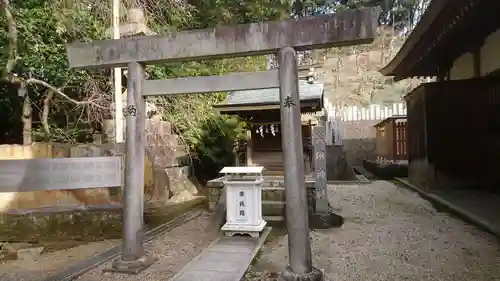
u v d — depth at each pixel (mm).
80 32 8438
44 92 9805
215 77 4227
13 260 4707
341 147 13891
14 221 6789
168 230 6328
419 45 8734
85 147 8242
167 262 4527
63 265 4477
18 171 6102
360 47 28484
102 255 4711
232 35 4051
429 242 5055
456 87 8992
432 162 9172
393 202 8500
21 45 7684
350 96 22922
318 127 6676
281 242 5484
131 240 4254
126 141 4375
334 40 3729
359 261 4344
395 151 16406
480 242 4961
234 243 5281
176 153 10820
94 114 10164
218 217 7008
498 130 8156
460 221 6281
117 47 4410
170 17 10812
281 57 3891
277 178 7562
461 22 7348
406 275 3820
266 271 4133
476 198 7824
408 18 29344
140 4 9789
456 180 9008
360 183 12500
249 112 7875
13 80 7949
